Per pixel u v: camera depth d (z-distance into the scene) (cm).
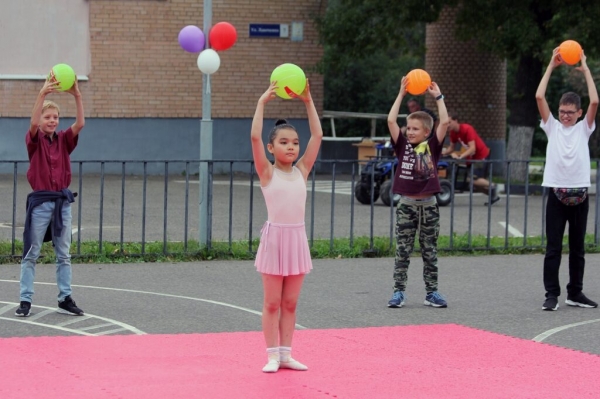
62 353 761
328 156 2955
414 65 4459
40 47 2592
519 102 2628
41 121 903
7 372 691
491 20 2392
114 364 727
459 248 1386
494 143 2972
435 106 2998
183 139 2716
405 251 1002
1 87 2564
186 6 2688
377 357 769
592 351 815
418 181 988
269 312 710
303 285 1127
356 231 1612
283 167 711
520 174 2627
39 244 920
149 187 2330
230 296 1050
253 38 2762
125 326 889
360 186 2059
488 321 939
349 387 669
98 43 2633
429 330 883
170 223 1680
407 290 1104
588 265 1304
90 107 2639
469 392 661
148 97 2680
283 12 2775
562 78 4312
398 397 645
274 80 702
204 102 1327
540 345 826
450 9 2923
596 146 4366
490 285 1145
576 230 1012
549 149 999
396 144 1000
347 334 860
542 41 2350
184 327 890
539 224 1769
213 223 1673
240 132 2772
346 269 1245
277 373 706
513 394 658
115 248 1301
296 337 845
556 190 991
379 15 2586
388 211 1930
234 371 711
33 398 621
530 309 1004
